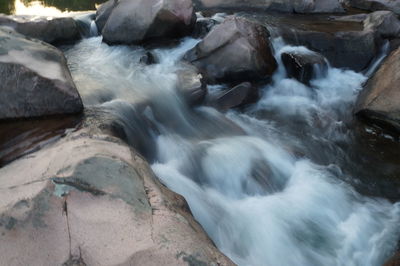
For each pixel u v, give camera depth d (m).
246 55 7.73
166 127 6.60
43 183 3.45
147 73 7.99
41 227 3.05
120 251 2.90
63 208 3.23
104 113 5.90
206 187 5.45
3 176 3.81
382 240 4.68
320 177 5.79
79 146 4.23
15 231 3.01
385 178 5.84
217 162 5.80
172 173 5.45
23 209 3.17
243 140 6.48
